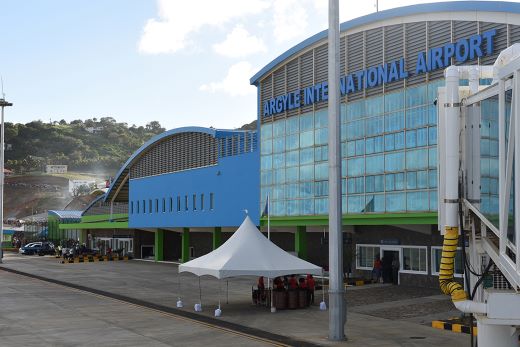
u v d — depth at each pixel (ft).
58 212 319.27
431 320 70.23
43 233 341.62
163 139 189.37
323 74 118.62
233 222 148.36
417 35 98.17
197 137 170.50
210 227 170.30
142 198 205.87
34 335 61.41
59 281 129.59
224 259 78.18
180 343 57.26
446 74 32.30
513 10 84.58
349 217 108.68
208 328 66.69
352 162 109.29
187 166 175.73
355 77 108.99
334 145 58.23
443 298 90.17
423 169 95.50
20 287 117.60
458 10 91.56
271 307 80.02
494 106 28.58
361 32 108.58
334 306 57.41
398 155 100.12
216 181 157.28
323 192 117.39
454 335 60.13
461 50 90.43
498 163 27.78
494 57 86.74
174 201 182.60
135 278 136.67
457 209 31.60
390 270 113.91
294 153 125.18
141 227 205.05
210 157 162.50
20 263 201.36
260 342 57.88
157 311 81.71
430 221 94.38
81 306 86.94
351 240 123.54
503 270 27.12
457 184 31.53
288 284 85.97
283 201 128.26
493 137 28.71
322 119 117.91
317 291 102.99
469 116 31.73
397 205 99.91
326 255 137.08
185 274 147.13
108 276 142.92
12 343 56.70
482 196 30.32
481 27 89.10
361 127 107.65
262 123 135.64
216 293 103.04
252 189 139.95
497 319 26.96
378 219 103.76
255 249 80.33
